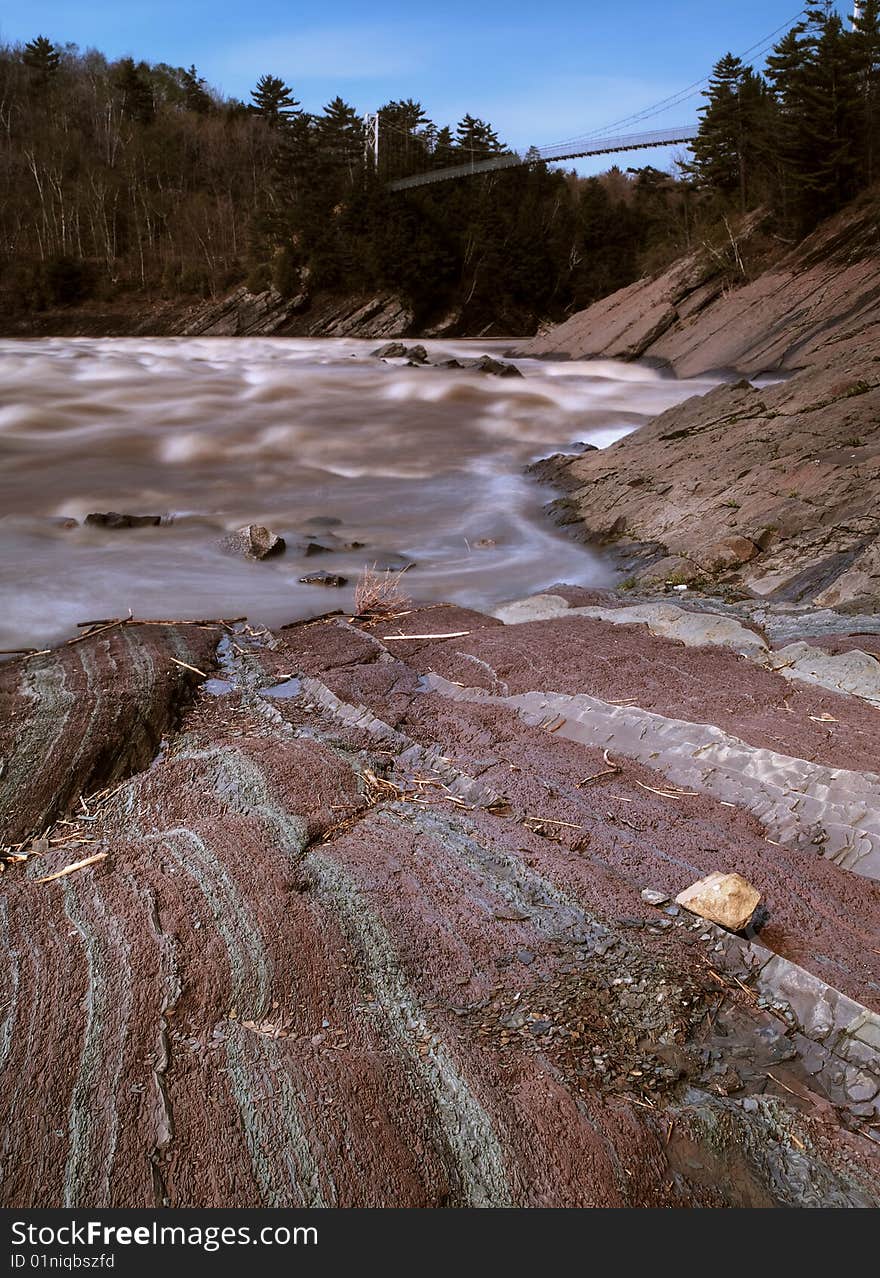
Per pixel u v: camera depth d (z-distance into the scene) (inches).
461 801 165.8
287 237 2258.9
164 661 223.1
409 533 431.8
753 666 216.5
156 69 4143.7
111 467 594.9
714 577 313.0
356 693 208.8
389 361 1476.4
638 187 2866.6
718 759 172.1
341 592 332.2
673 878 141.6
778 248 1321.4
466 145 2770.7
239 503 497.0
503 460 622.5
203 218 2657.5
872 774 157.9
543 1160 97.8
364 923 129.4
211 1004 114.3
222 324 2186.3
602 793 165.3
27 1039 107.0
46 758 175.8
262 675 223.0
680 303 1337.4
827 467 349.4
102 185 2689.5
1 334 2150.6
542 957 126.0
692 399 517.0
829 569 285.7
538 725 193.2
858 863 144.3
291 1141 97.2
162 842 147.6
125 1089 101.7
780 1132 102.8
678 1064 110.9
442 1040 111.1
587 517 424.5
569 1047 112.0
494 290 2284.7
